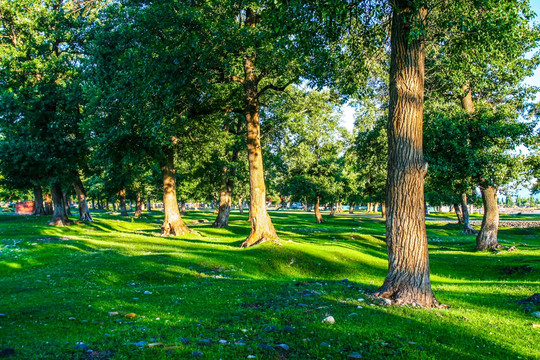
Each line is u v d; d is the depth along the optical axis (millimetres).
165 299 8547
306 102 31906
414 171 8625
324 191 49375
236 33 16656
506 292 10430
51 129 30297
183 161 35344
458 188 23188
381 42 14172
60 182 33031
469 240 33469
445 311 7688
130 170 33781
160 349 4883
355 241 26641
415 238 8484
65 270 13086
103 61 25078
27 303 7680
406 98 8773
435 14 12133
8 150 29078
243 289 9969
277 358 4832
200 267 14781
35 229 29641
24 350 4699
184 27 17625
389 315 7070
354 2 9992
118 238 24938
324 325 6312
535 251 21578
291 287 10281
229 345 5207
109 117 22734
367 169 50375
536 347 5723
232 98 22266
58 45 35094
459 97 23719
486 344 5781
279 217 65875
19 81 31953
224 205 37938
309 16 9961
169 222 28062
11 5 31188
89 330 5805
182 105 20172
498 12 10797
